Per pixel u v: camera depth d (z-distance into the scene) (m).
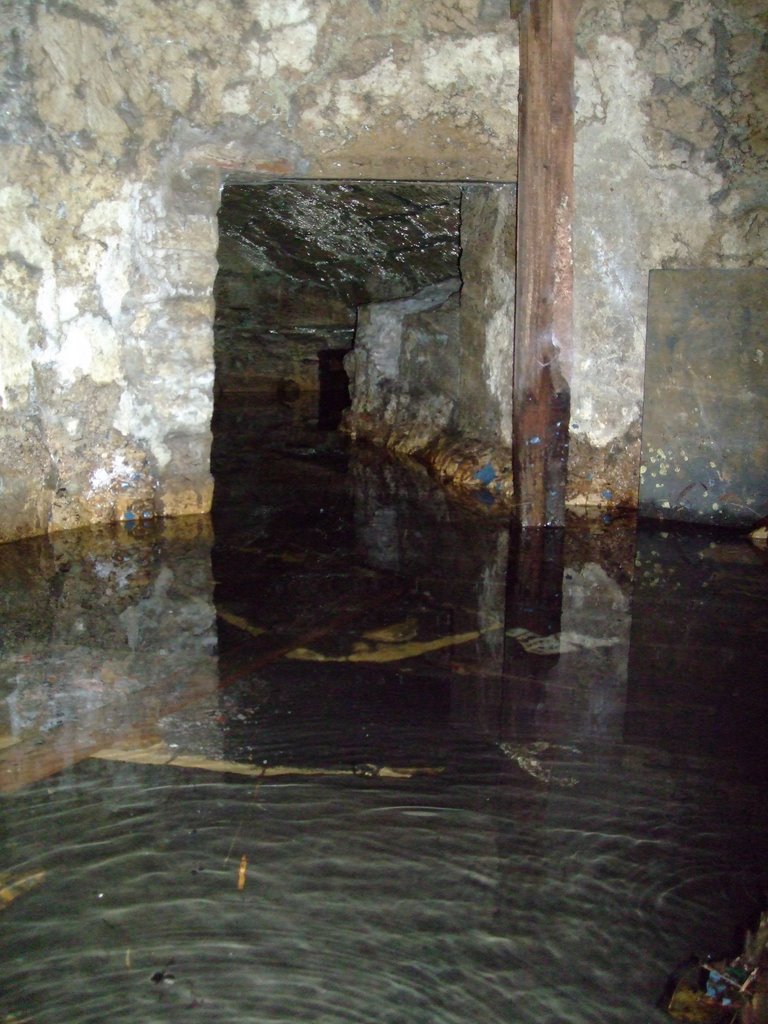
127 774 2.03
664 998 1.46
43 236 3.60
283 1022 1.41
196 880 1.70
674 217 4.00
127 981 1.48
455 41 3.86
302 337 7.61
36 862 1.74
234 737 2.20
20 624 2.88
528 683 2.51
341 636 2.82
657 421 4.16
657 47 3.84
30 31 3.41
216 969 1.50
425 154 4.03
